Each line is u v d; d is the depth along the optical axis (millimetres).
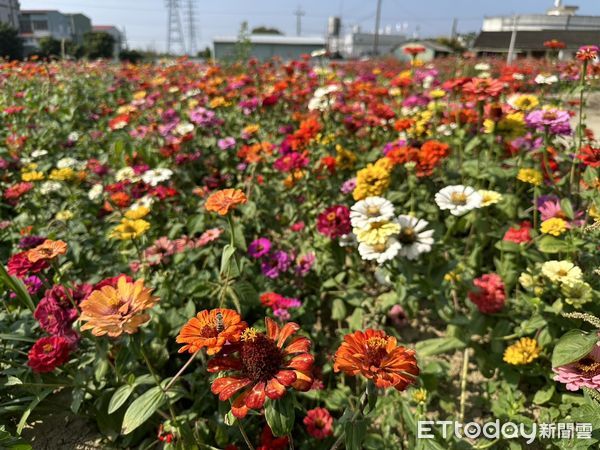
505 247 2602
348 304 2936
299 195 3699
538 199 3000
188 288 2479
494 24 34812
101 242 3291
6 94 6938
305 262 2832
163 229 3529
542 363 2268
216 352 1154
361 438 1324
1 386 1889
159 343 2264
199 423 1996
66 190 3979
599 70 3777
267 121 5824
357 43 54625
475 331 2363
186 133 4488
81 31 58438
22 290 2082
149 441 2111
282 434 1172
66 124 6098
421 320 2941
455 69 9008
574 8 26359
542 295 2289
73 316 1950
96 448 2102
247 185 3859
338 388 2410
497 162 3533
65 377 2082
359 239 2059
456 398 2404
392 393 2174
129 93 8531
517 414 2037
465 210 2225
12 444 1480
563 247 2377
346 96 5820
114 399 1774
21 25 51594
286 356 1242
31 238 2596
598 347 1664
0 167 4176
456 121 4043
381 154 4117
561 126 3059
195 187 4250
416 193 3377
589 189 2811
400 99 5941
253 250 2852
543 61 9289
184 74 9578
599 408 1645
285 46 34156
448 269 2203
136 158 4324
